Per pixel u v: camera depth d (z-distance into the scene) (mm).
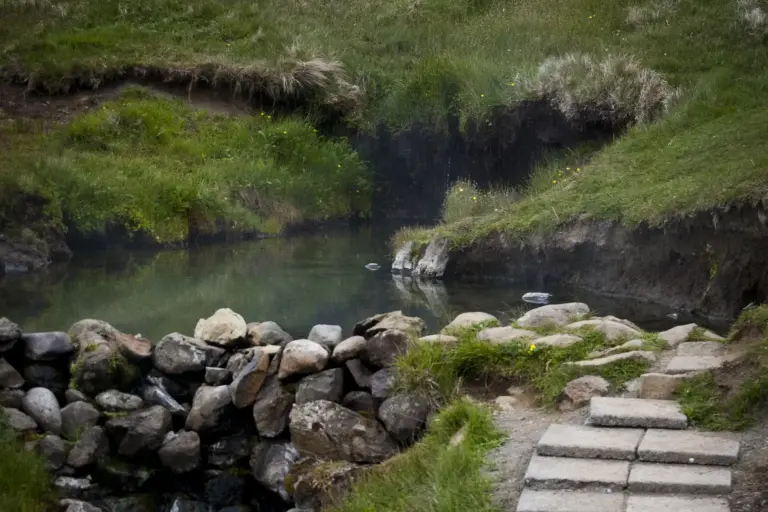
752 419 4887
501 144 15609
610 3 18875
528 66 16250
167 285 10844
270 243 14250
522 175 15391
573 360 5891
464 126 15914
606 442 4777
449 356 6148
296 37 19797
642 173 11133
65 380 7516
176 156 16250
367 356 6551
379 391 6340
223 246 14000
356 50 19906
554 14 19328
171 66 18328
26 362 7488
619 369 5645
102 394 7262
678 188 9805
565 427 5051
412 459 5281
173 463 6887
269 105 18594
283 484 6371
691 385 5277
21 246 12445
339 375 6586
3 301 10086
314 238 14789
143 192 14312
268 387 6836
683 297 9188
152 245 13875
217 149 16719
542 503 4254
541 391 5746
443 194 16922
